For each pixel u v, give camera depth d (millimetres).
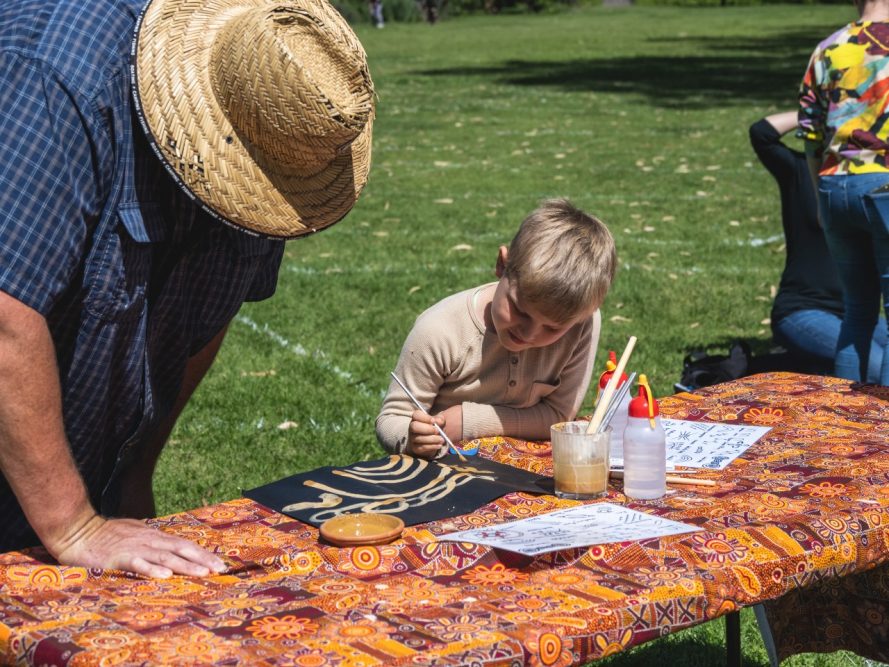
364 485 2637
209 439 5543
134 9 2365
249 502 2559
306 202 2484
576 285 2637
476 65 28812
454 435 3057
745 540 2225
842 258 4914
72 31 2252
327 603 1994
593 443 2518
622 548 2184
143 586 2096
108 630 1869
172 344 2822
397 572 2186
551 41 36594
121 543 2234
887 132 4617
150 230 2408
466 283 8664
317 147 2393
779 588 2172
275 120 2338
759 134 5664
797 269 5566
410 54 32719
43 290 2195
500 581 2111
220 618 1923
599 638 1902
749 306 8031
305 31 2430
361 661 1732
